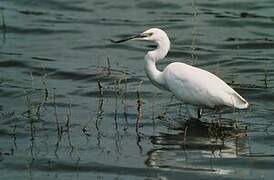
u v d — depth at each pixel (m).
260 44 21.16
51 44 21.70
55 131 14.68
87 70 19.08
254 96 16.78
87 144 13.93
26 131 14.71
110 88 17.59
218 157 13.11
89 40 22.02
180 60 20.11
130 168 12.70
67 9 25.33
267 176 12.25
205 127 14.71
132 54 20.75
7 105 16.42
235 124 14.81
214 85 14.41
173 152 13.42
